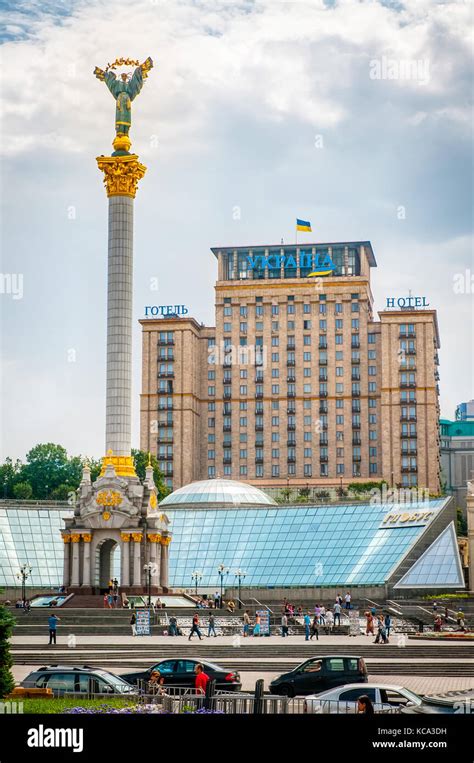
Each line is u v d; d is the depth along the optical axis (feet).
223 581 566.77
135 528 497.05
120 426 504.02
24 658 309.83
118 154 510.58
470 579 523.70
